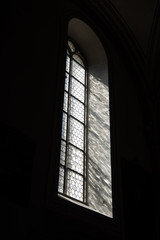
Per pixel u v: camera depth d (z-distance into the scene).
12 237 4.05
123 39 9.41
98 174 6.68
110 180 6.41
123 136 7.55
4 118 4.71
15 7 5.89
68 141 6.51
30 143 4.93
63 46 6.65
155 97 9.48
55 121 5.55
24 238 4.19
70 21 7.95
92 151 7.05
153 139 8.70
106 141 7.00
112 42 9.31
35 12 6.36
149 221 6.89
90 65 8.60
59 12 7.19
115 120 7.42
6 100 4.87
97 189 6.52
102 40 8.63
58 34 6.72
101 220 5.56
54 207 4.76
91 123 7.51
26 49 5.70
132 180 7.05
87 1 8.54
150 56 9.80
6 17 5.57
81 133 7.11
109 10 9.01
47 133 5.33
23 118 5.02
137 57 9.59
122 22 9.33
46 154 5.12
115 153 6.84
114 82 8.18
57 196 4.90
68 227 4.89
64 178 5.92
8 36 5.43
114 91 7.96
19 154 4.68
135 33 9.60
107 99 7.65
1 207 4.12
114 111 7.55
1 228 3.99
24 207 4.39
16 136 4.76
